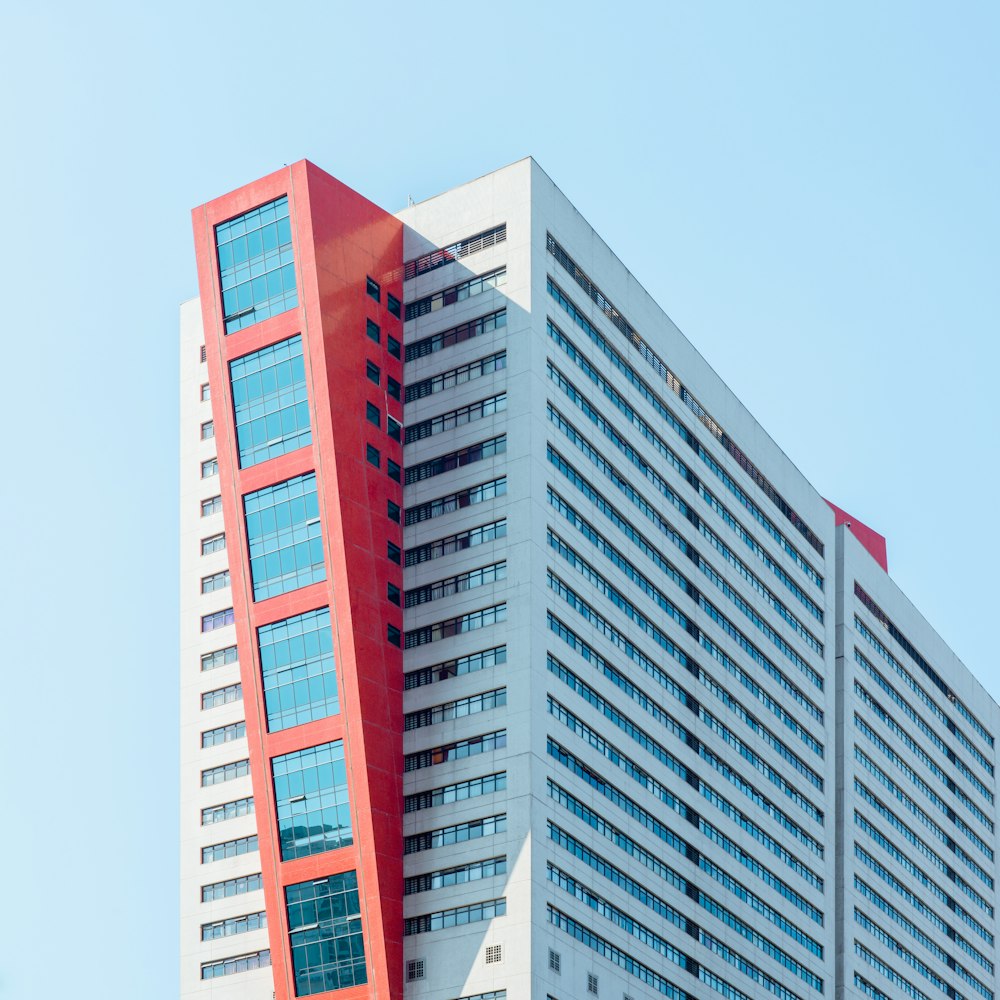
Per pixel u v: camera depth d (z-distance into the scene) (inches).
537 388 5413.4
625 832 5433.1
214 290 5541.3
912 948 7529.5
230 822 5516.7
